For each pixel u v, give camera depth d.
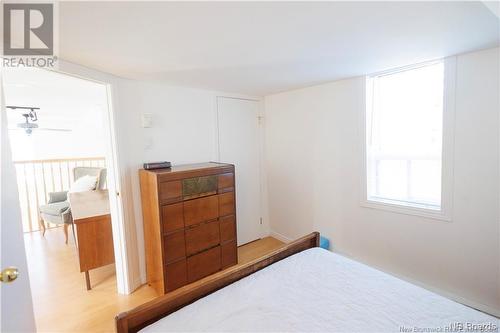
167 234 2.23
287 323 1.08
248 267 1.53
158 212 2.18
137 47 1.60
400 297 1.22
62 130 4.58
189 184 2.36
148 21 1.25
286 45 1.64
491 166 1.83
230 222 2.73
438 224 2.12
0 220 1.08
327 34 1.48
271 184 3.66
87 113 4.65
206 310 1.17
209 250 2.55
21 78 2.31
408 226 2.30
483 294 1.93
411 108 2.31
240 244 3.44
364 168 2.56
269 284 1.36
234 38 1.50
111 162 2.28
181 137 2.82
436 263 2.15
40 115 4.36
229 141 3.25
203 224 2.49
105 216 2.49
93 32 1.36
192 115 2.90
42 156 4.51
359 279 1.38
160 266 2.25
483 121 1.84
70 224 3.71
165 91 2.68
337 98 2.72
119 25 1.29
